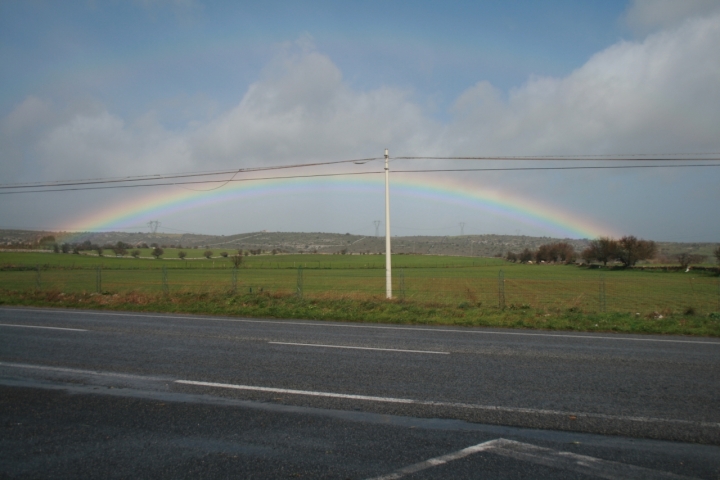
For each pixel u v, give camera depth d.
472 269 95.69
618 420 6.19
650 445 5.42
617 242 105.94
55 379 8.05
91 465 4.81
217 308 19.16
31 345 11.09
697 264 89.56
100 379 8.05
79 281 47.69
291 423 6.00
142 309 19.47
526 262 150.25
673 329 14.62
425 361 9.61
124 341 11.73
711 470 4.80
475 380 8.11
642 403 6.91
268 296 22.67
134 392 7.32
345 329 14.27
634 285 53.03
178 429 5.77
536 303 29.61
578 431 5.81
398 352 10.55
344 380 8.05
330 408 6.58
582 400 7.02
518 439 5.54
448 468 4.77
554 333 13.97
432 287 46.09
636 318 17.23
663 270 89.38
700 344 12.19
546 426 5.96
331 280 56.12
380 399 6.99
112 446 5.27
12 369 8.72
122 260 106.75
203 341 11.80
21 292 23.97
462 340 12.36
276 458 4.97
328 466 4.79
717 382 8.12
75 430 5.73
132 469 4.72
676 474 4.70
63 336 12.41
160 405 6.69
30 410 6.46
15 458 4.96
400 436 5.59
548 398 7.11
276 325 15.04
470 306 20.31
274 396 7.12
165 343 11.48
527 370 8.88
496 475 4.64
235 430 5.75
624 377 8.41
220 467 4.76
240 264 93.88
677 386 7.84
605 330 14.91
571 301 32.22
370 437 5.55
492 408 6.63
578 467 4.83
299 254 179.88
